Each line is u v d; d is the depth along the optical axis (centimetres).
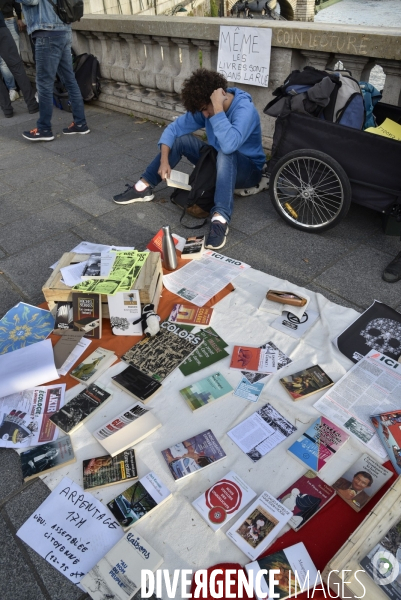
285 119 299
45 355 235
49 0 443
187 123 346
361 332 244
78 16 461
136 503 178
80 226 364
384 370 222
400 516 158
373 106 325
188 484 184
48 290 253
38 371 227
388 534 153
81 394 221
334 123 279
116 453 195
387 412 201
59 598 156
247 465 189
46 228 365
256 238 332
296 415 207
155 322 245
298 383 218
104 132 548
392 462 184
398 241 317
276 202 331
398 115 320
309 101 292
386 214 294
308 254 312
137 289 241
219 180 325
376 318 251
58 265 270
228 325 255
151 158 470
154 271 260
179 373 230
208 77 305
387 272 284
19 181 445
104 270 255
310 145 297
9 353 239
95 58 602
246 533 166
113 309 245
